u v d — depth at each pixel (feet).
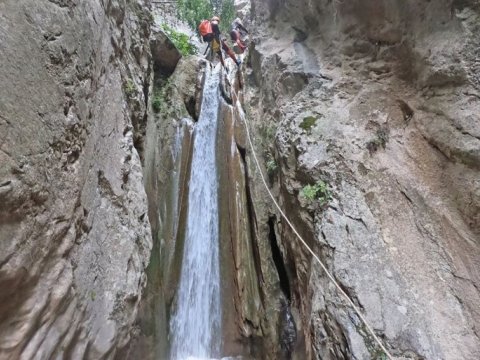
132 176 13.05
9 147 5.25
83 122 8.68
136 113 16.26
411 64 12.71
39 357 6.07
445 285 9.41
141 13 19.98
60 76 7.45
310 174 13.32
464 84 10.30
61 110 7.35
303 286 13.50
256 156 20.30
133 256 11.16
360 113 14.02
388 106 13.44
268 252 18.10
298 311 14.69
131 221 11.81
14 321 5.49
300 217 13.57
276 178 18.21
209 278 19.29
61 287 6.76
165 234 18.69
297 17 19.77
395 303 9.21
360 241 10.76
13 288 5.34
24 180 5.58
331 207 11.95
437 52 11.08
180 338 18.04
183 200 20.15
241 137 21.89
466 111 10.05
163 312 16.74
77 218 7.91
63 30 7.79
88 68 9.30
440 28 11.24
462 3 10.39
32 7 6.50
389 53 13.83
